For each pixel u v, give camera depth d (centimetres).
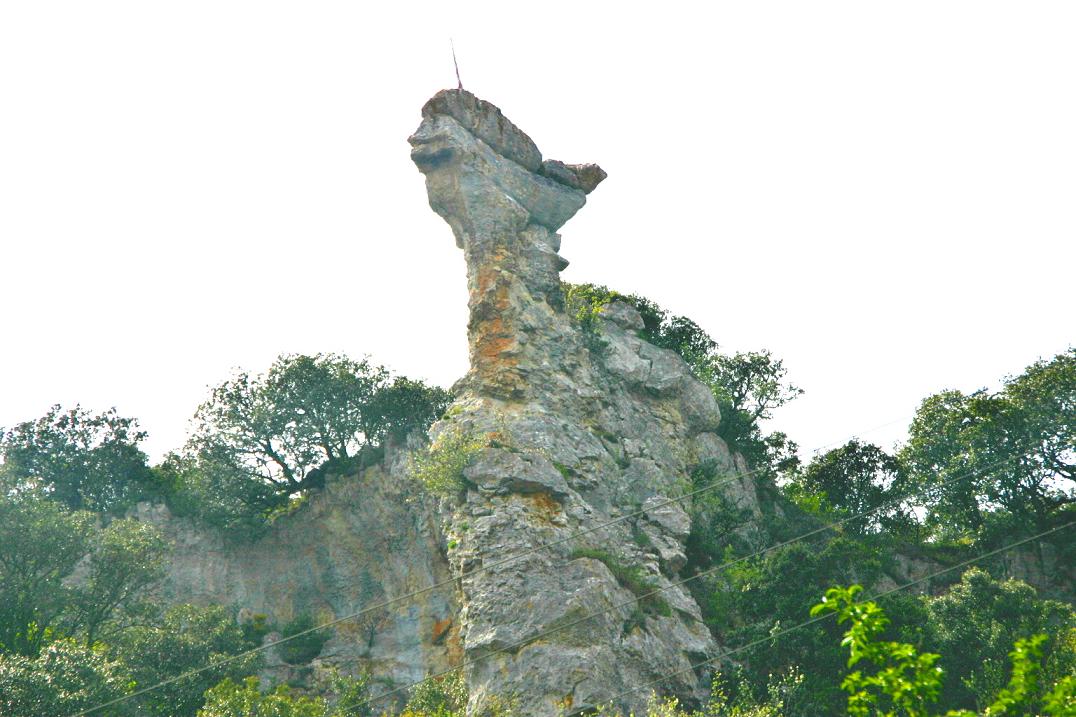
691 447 11038
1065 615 8675
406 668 10125
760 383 12325
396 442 11444
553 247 11031
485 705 7781
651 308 12350
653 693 7738
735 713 7575
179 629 9844
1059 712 3184
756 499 11212
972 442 11012
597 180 11419
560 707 7619
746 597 9150
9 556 9550
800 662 8425
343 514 11388
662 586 8944
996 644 8231
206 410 11894
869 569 9056
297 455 11781
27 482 10438
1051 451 10744
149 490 12212
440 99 10744
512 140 11012
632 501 9831
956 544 10969
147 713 9012
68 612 9856
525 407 9688
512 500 8806
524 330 10169
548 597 8188
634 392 10956
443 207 10669
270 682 10106
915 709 3172
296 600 11106
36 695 7781
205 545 11625
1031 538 9912
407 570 10762
